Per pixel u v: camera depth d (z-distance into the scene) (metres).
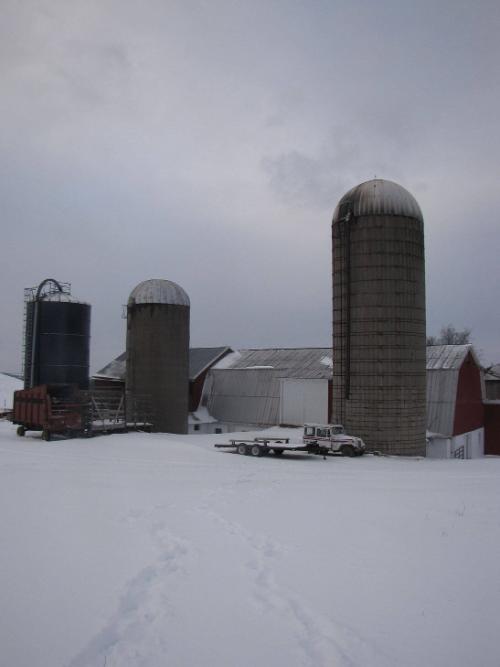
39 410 39.03
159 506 16.95
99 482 21.47
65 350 45.88
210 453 34.16
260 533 13.88
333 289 39.94
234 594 9.91
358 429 37.91
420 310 38.62
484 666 7.61
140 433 44.72
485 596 9.96
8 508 15.97
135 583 10.27
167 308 52.50
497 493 20.11
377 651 7.95
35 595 9.62
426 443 39.97
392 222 37.78
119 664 7.45
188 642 8.13
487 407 53.34
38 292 46.72
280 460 32.59
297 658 7.73
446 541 13.23
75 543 12.60
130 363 53.09
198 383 60.25
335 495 19.48
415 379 38.09
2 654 7.61
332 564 11.55
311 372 54.28
